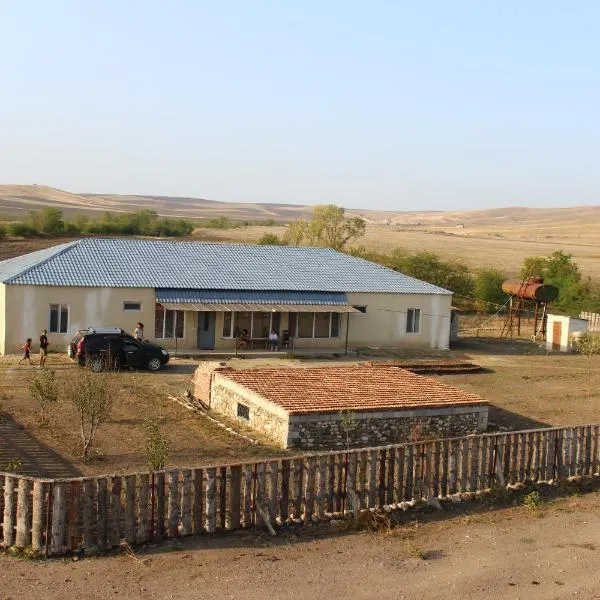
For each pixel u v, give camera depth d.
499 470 17.00
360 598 11.48
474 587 12.00
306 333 41.44
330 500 14.80
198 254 43.62
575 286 64.38
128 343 32.22
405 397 23.33
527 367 37.81
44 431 20.86
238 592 11.52
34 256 41.62
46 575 11.83
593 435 18.56
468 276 73.38
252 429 22.52
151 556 12.69
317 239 87.50
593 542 14.18
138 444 19.97
